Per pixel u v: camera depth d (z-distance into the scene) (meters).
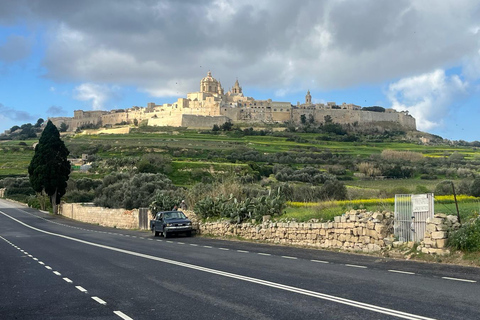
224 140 172.00
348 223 19.09
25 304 10.85
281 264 15.72
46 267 17.19
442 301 9.46
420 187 55.78
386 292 10.52
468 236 14.89
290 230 22.55
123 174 88.56
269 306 9.63
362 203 31.53
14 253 22.77
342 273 13.37
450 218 16.02
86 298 11.28
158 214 33.00
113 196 72.81
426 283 11.38
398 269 13.73
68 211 65.50
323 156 134.25
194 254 19.77
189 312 9.41
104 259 19.00
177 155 134.25
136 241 28.27
